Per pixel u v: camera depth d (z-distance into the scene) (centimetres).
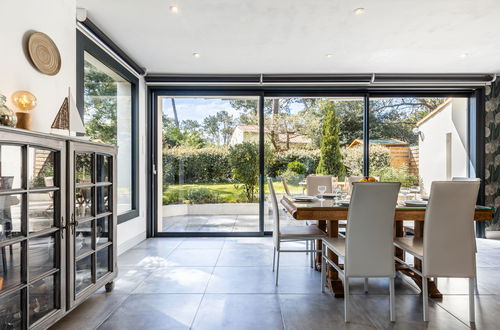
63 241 187
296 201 287
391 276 211
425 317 206
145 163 453
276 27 305
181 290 257
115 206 255
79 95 282
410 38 329
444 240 208
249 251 379
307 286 267
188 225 474
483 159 455
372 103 480
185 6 264
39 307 169
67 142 191
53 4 228
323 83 451
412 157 480
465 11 273
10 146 149
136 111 420
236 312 218
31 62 205
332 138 475
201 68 423
